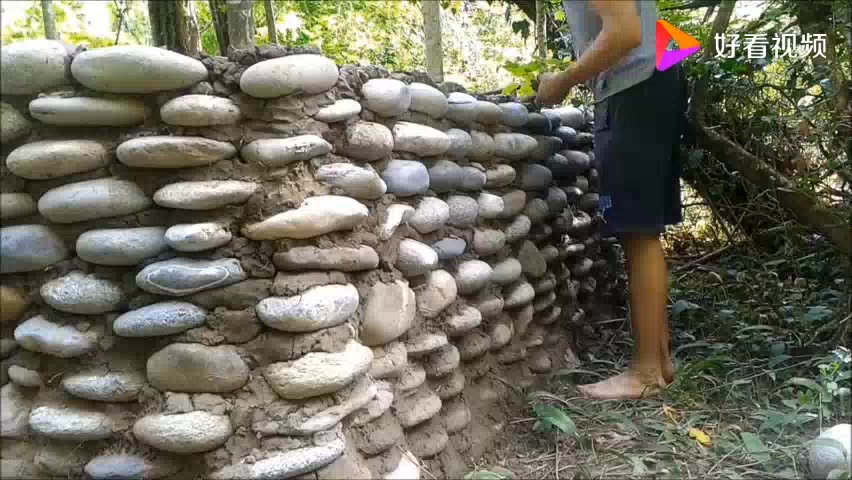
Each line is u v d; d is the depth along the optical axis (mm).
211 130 1279
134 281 1271
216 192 1233
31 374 1312
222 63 1305
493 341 1861
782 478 1561
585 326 2576
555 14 2850
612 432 1808
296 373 1217
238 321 1237
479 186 1837
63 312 1295
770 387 2035
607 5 1646
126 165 1271
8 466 1305
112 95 1265
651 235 2029
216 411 1211
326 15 4160
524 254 2072
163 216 1280
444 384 1639
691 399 1966
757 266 2793
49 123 1275
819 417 1706
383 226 1457
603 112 2059
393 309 1438
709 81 2502
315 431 1215
